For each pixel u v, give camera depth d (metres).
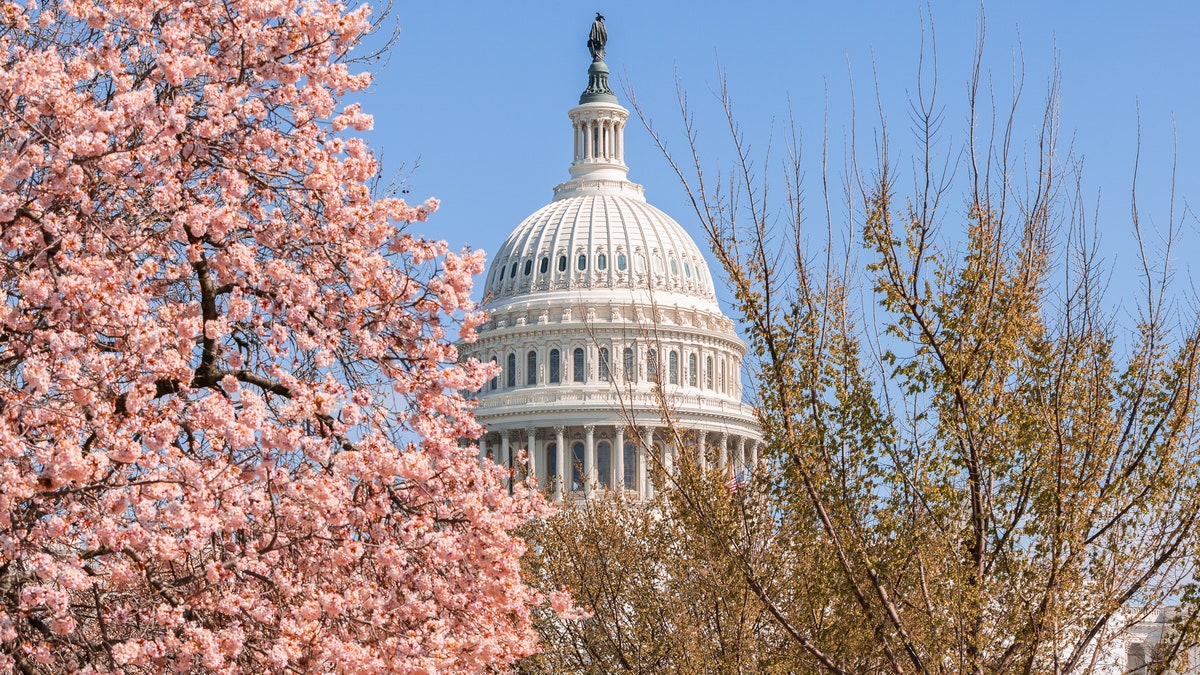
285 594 26.92
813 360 38.03
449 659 27.59
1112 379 40.19
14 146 26.00
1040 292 39.72
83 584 23.47
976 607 36.94
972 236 39.09
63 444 23.16
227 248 28.58
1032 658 36.94
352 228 30.33
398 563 27.36
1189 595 38.94
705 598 55.78
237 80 30.00
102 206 28.25
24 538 24.23
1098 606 37.81
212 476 25.88
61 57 29.23
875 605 38.34
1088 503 37.19
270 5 29.72
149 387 25.80
